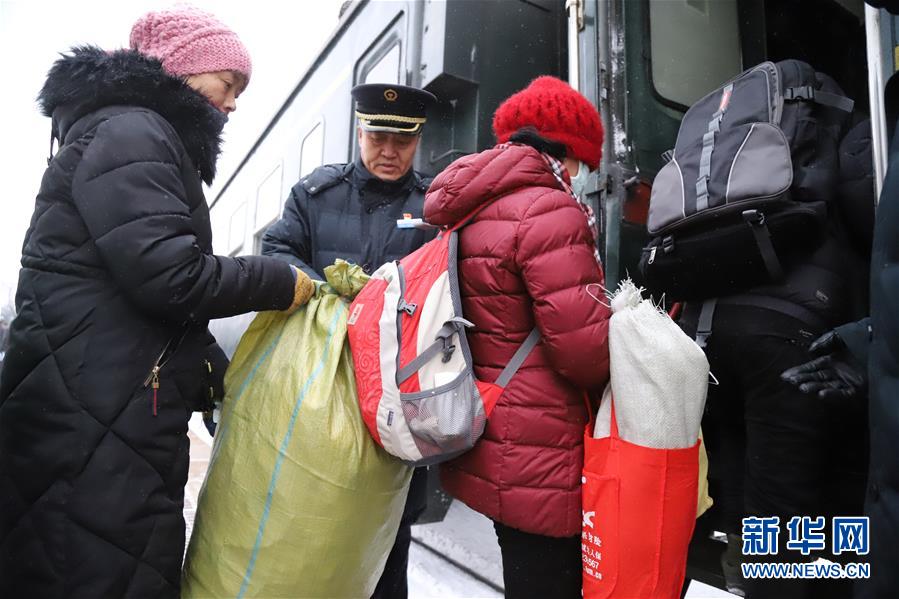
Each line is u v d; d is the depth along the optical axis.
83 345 1.06
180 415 1.15
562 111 1.30
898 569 0.81
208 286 1.11
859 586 0.95
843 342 1.22
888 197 0.87
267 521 1.16
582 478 1.16
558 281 1.11
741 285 1.42
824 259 1.38
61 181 1.10
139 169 1.07
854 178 1.46
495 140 2.44
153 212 1.06
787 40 3.21
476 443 1.22
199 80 1.27
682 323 1.57
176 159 1.14
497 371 1.21
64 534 1.02
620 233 2.07
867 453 1.56
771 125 1.39
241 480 1.20
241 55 1.30
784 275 1.39
